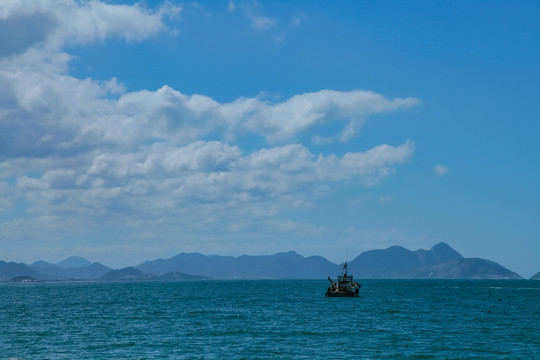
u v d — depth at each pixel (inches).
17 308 6136.8
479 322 4387.3
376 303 6840.6
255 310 5659.5
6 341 3344.0
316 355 2871.6
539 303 6963.6
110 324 4266.7
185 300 7736.2
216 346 3144.7
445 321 4458.7
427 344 3211.1
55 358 2783.0
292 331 3786.9
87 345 3184.1
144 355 2869.1
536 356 2859.3
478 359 2780.5
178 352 2955.2
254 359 2765.7
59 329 3934.5
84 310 5762.8
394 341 3326.8
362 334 3629.4
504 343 3257.9
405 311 5492.1
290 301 7337.6
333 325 4148.6
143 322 4411.9
